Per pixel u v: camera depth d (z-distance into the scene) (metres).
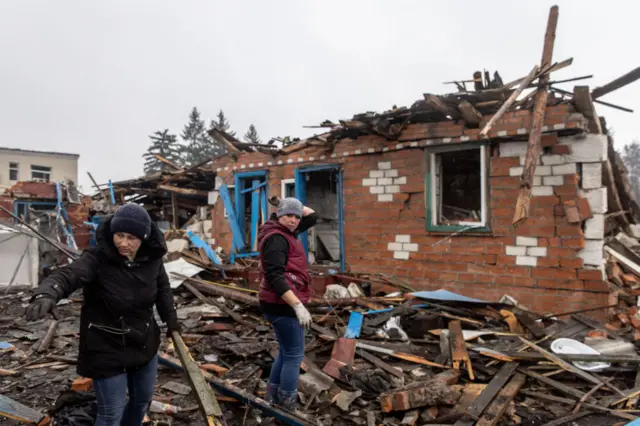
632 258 8.05
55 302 2.08
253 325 6.07
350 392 3.90
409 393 3.61
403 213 7.84
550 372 4.36
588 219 6.27
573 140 6.34
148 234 2.42
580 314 5.83
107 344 2.38
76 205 12.13
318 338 5.32
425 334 5.58
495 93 6.27
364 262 8.28
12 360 4.91
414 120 7.61
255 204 10.20
